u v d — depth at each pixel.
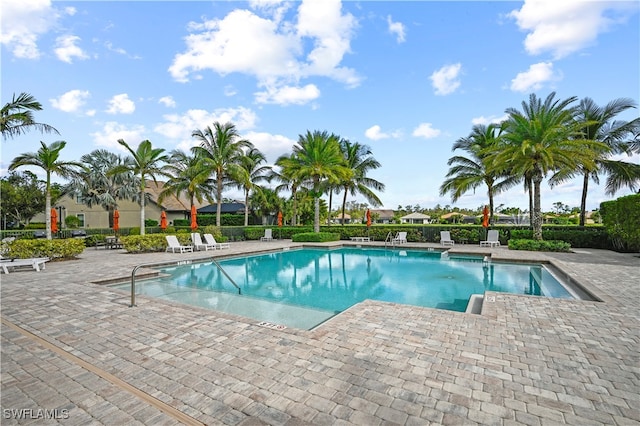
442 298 7.64
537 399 2.62
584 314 4.87
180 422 2.38
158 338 4.06
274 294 8.22
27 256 11.30
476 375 3.01
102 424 2.37
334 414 2.44
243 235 23.89
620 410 2.46
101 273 9.22
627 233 12.73
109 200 24.94
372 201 26.00
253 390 2.80
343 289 8.73
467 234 18.56
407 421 2.34
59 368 3.29
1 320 4.86
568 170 16.52
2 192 26.83
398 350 3.58
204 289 8.51
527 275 10.07
